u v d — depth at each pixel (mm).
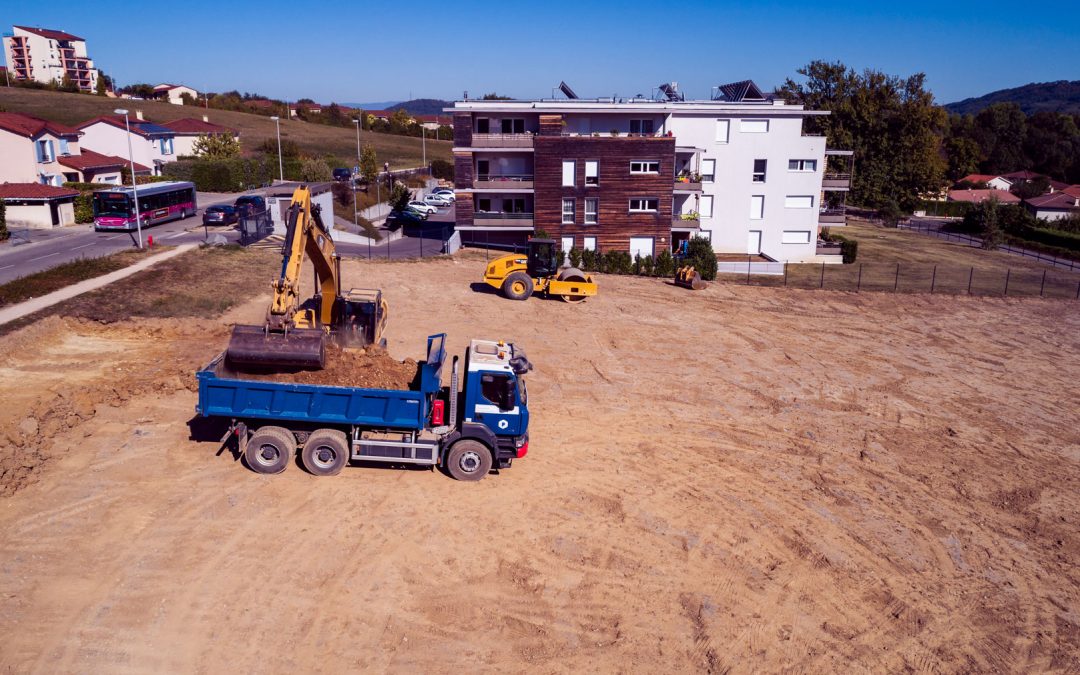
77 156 52281
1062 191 97188
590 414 19625
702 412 20406
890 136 80125
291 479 14555
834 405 21781
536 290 33031
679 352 26188
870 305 36750
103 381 18766
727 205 52344
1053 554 14211
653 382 22672
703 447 17969
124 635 10094
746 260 49625
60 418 16312
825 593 12391
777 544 13773
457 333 26266
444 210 73250
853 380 24344
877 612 12016
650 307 33000
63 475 14102
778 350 27453
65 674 9344
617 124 49062
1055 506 16203
